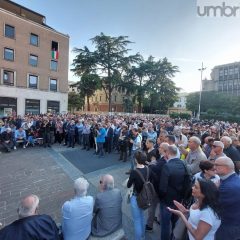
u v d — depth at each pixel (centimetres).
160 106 5769
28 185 746
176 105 9056
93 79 4031
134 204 387
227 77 7700
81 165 1023
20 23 3155
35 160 1095
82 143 1527
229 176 300
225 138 532
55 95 3612
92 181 792
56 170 930
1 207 580
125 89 4853
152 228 473
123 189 705
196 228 254
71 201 316
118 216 343
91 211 320
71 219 305
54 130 1595
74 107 5688
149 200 371
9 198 638
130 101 5812
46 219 254
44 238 241
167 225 385
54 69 3600
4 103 3014
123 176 856
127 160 1131
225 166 299
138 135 927
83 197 321
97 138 1236
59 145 1559
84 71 4272
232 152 516
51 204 607
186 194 372
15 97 3128
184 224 302
